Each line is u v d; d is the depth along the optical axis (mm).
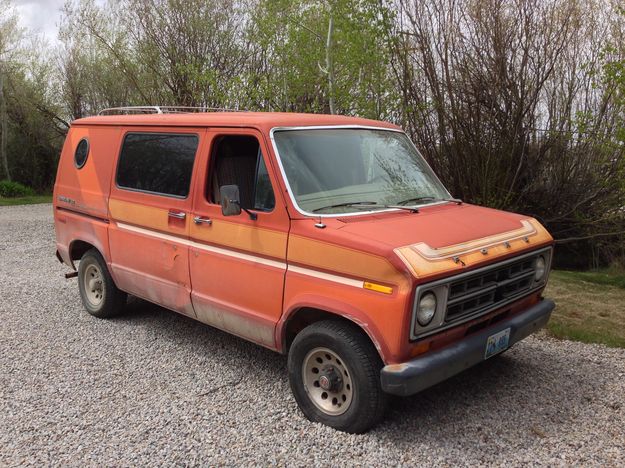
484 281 3982
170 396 4539
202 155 4824
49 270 9008
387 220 4086
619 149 8523
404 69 9055
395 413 4203
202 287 4844
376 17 8688
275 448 3777
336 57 9867
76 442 3885
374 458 3643
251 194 4473
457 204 4875
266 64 13562
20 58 27703
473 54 9109
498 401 4402
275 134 4344
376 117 9297
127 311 6676
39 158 28797
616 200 9250
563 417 4156
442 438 3873
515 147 9164
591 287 7934
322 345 3912
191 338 5812
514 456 3660
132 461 3660
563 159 9391
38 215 17219
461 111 9195
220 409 4320
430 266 3529
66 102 27594
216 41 15828
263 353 5410
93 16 21328
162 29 16094
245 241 4383
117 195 5750
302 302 3969
